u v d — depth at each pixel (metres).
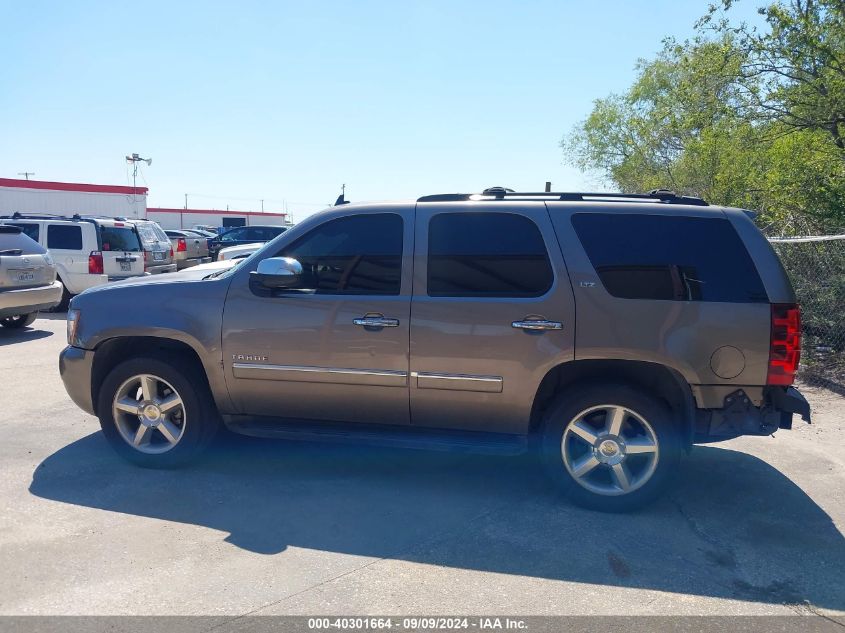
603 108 24.48
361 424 4.52
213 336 4.55
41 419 5.98
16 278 9.98
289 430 4.56
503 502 4.25
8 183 26.50
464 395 4.23
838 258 8.46
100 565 3.41
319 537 3.75
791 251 9.09
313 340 4.41
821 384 7.21
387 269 4.37
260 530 3.83
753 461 5.06
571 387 4.11
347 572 3.37
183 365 4.66
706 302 3.96
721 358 3.93
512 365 4.12
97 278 13.06
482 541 3.72
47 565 3.40
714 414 4.00
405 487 4.49
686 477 4.73
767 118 11.16
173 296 4.68
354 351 4.35
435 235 4.34
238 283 4.58
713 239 4.07
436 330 4.21
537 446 4.30
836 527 3.95
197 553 3.55
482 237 4.28
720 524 3.98
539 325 4.06
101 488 4.42
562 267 4.11
